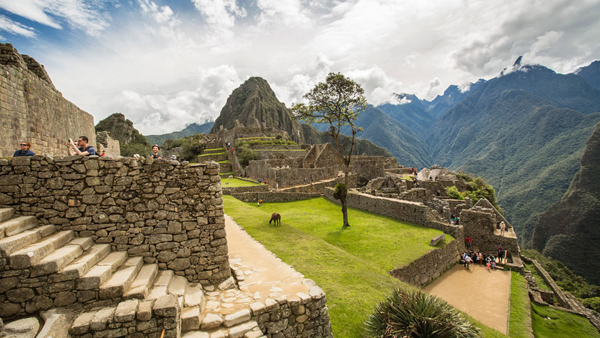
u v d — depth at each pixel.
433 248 15.68
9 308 4.29
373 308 8.10
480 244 21.98
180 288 5.73
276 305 5.89
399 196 29.33
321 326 6.45
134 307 4.59
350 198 26.59
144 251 6.08
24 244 4.68
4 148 7.62
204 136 96.50
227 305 5.84
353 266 11.15
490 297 13.76
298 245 13.12
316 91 21.91
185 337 4.86
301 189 32.62
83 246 5.39
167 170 6.30
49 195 5.57
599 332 12.50
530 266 22.83
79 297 4.57
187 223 6.41
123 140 97.69
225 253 6.75
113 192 5.93
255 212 20.12
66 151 11.96
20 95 8.42
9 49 8.59
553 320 13.34
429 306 7.18
